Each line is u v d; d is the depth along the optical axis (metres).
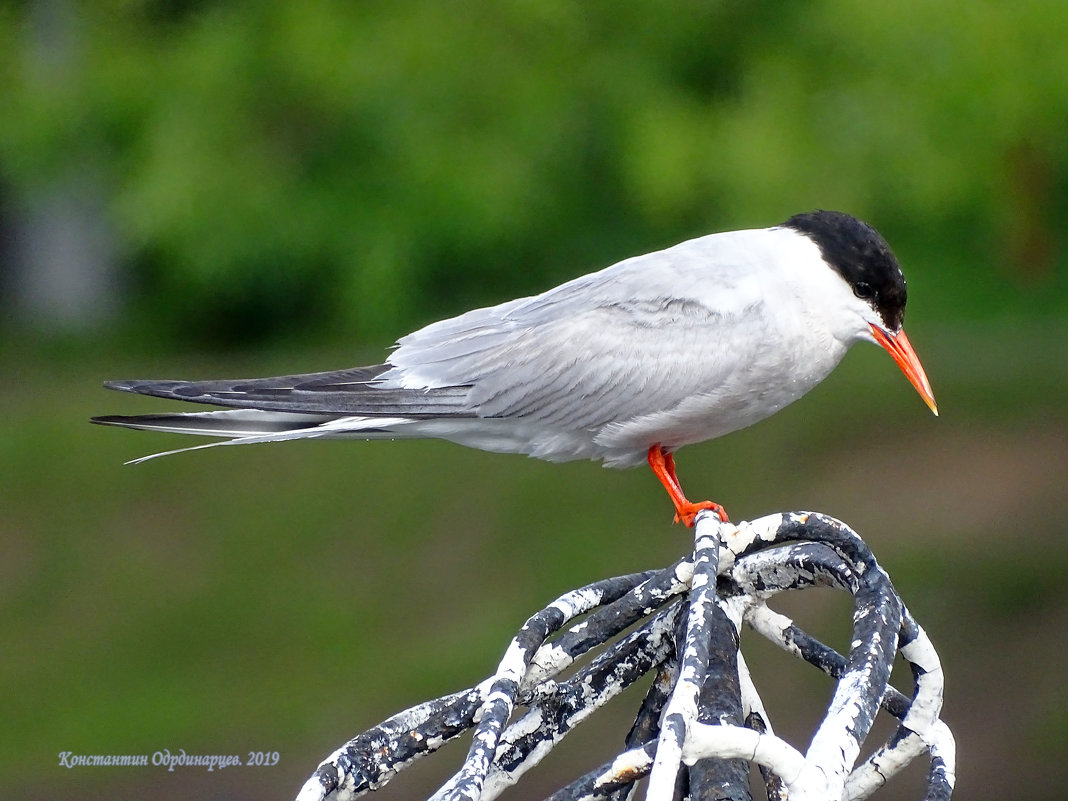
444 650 10.85
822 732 3.16
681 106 14.88
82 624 11.69
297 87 15.55
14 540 13.02
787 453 13.40
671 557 11.80
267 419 5.89
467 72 15.25
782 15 15.05
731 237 6.15
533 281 16.75
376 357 16.14
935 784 3.59
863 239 5.91
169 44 16.45
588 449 6.28
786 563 3.73
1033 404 13.57
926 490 12.38
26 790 9.59
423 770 9.32
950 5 13.66
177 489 13.62
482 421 6.22
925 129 14.02
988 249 16.81
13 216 21.19
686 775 3.58
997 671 9.96
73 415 15.80
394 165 15.67
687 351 5.90
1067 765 9.01
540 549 12.09
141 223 15.51
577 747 9.45
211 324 19.64
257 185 15.60
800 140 14.04
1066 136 15.23
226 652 11.15
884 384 14.49
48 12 17.66
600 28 15.64
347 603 11.64
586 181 16.23
